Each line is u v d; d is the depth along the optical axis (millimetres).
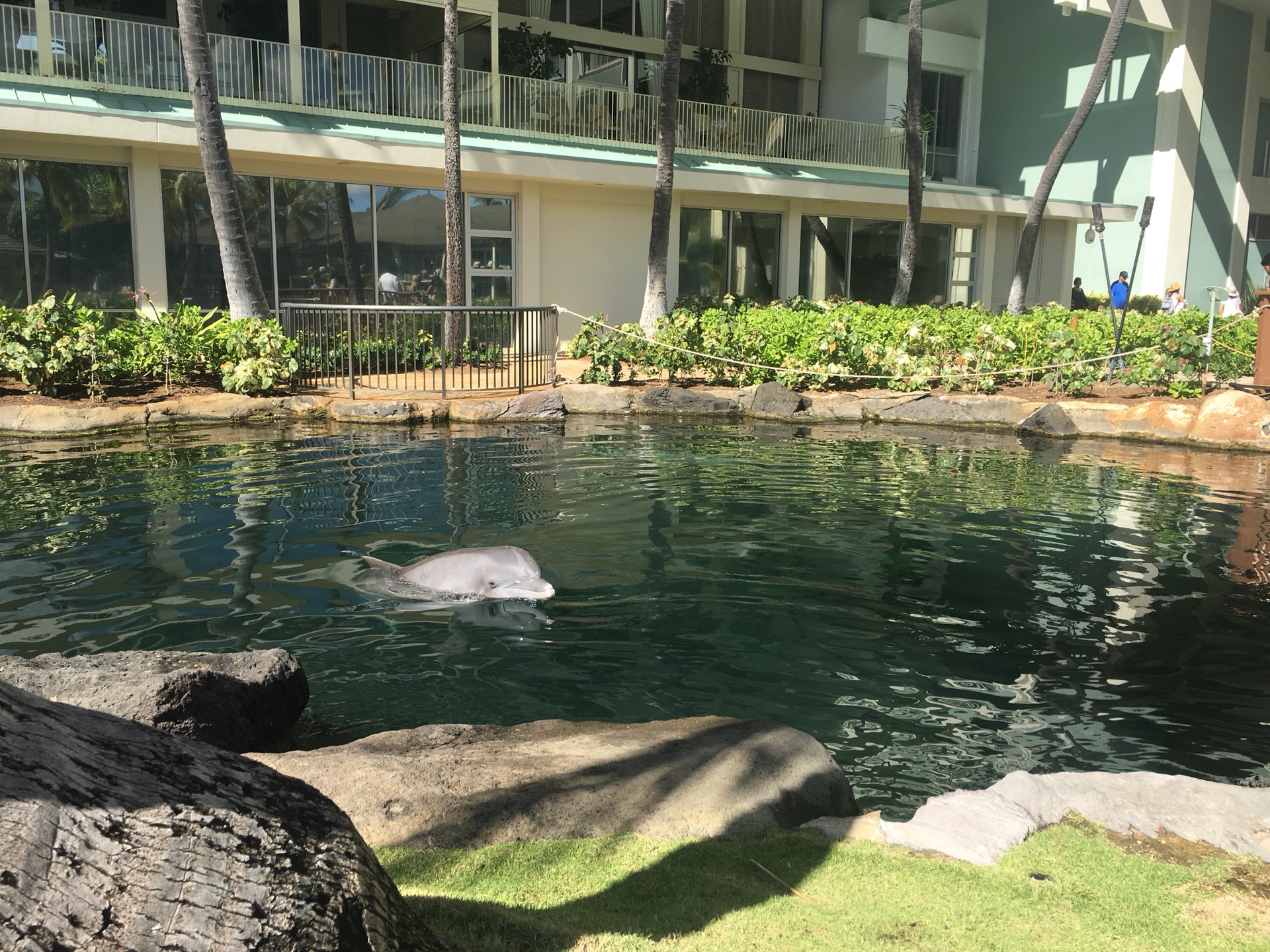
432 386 15180
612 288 21906
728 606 5930
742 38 27156
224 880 1607
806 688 4777
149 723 3766
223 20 19422
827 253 25094
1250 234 30688
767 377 15836
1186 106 27812
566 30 24484
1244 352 16547
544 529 7633
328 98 19109
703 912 2562
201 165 17125
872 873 2838
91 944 1469
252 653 4520
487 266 20344
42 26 16172
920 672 4988
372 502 8414
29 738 1576
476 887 2697
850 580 6465
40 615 5562
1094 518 8281
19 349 12734
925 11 29219
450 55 16500
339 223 18484
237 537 7258
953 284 27422
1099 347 16703
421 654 5137
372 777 3289
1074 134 22547
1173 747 4199
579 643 5312
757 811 3188
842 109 28625
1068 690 4777
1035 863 2922
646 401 14500
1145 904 2686
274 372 13766
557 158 19188
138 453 10664
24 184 15734
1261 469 10688
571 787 3271
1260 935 2533
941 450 11766
